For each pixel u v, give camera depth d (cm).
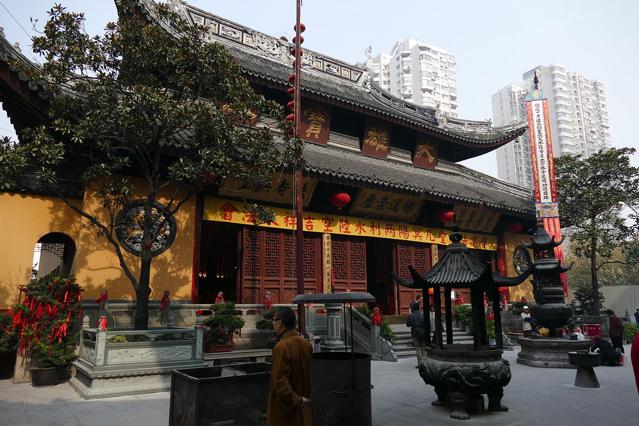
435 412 848
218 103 1255
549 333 1609
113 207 1448
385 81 12925
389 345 1581
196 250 1653
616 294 3994
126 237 1521
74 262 1455
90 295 1423
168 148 1375
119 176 1540
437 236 2467
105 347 1016
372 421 783
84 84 1172
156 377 1063
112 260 1485
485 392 838
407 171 2430
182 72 1219
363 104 2136
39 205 1440
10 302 1348
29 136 1070
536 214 2614
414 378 1227
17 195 1411
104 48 1148
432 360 879
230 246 2466
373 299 723
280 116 1342
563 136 11512
